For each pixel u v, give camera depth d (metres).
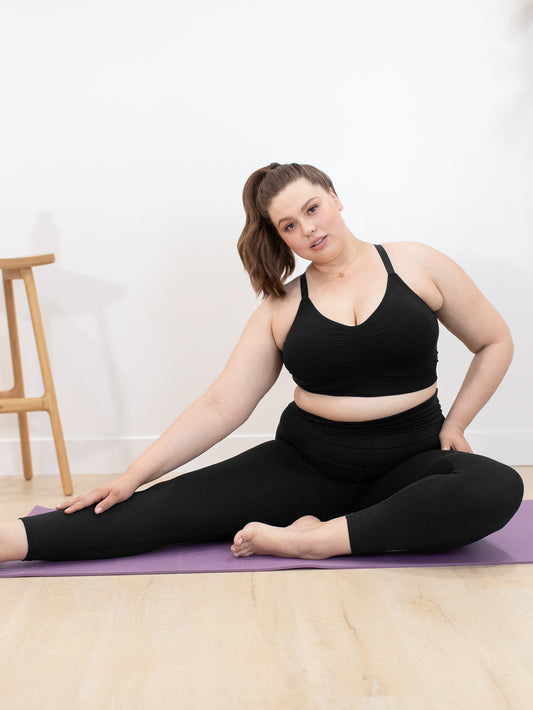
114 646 1.27
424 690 1.09
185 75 2.75
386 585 1.52
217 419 1.87
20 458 2.85
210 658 1.22
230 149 2.77
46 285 2.80
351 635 1.29
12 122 2.76
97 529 1.70
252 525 1.70
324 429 1.82
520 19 2.71
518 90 2.73
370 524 1.62
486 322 1.88
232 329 2.82
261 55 2.74
